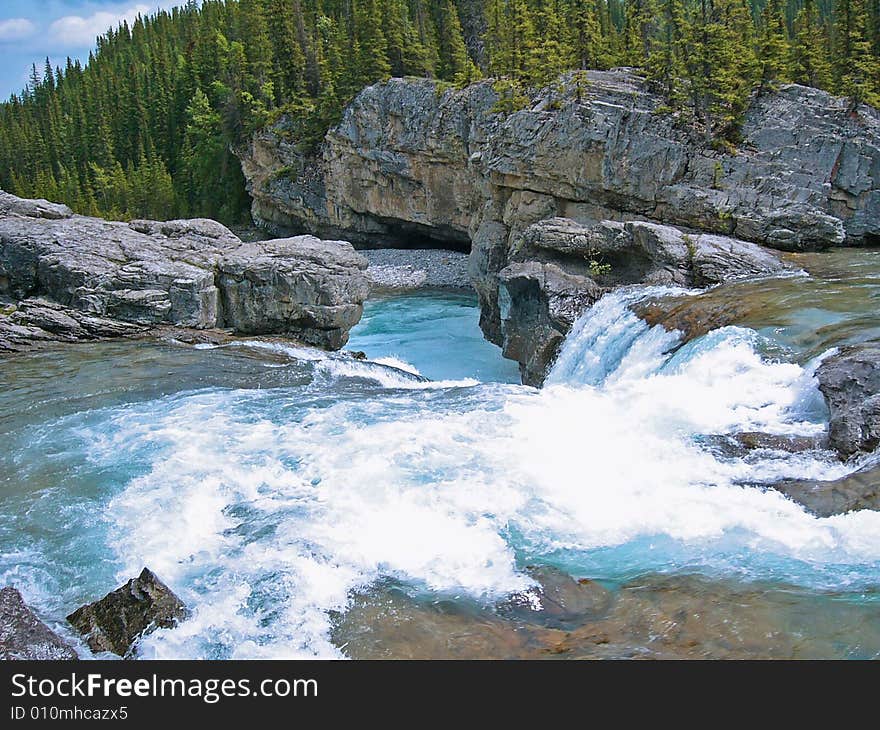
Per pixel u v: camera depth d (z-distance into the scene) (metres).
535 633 10.21
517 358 30.47
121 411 20.42
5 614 10.33
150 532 13.70
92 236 30.31
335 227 69.94
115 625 10.60
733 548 11.91
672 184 34.62
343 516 13.77
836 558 11.33
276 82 77.88
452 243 66.12
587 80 38.53
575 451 15.98
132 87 104.81
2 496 15.37
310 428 18.58
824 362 17.03
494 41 61.56
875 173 33.22
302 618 10.75
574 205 38.12
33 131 103.19
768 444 15.01
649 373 22.00
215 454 17.11
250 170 76.75
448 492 14.35
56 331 27.14
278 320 29.83
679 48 38.22
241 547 12.86
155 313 28.31
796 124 34.50
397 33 67.44
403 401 20.86
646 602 10.57
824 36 51.28
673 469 14.71
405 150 59.28
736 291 24.50
